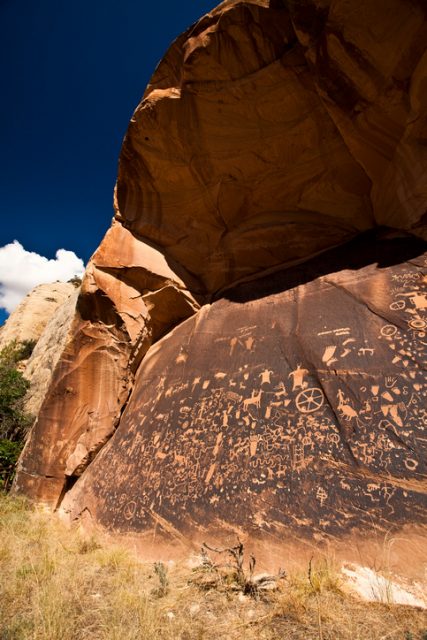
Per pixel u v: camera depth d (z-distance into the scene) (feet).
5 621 7.37
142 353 22.16
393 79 13.83
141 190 22.54
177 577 9.44
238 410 13.84
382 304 13.64
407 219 15.42
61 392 23.24
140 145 20.20
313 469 10.65
